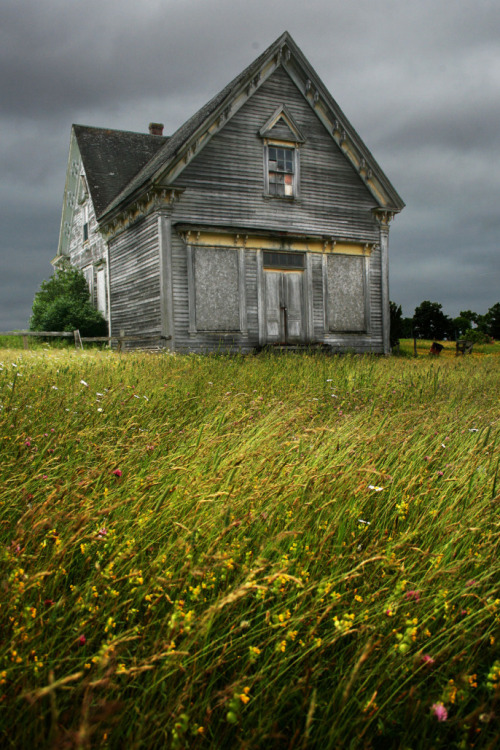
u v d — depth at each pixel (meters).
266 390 7.80
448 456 4.16
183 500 2.87
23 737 1.59
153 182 16.95
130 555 2.33
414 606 2.22
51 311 23.41
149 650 1.99
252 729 1.74
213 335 17.91
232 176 18.39
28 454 3.62
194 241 17.69
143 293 19.00
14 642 1.79
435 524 2.88
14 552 2.26
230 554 2.36
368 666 2.01
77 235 29.39
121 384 6.74
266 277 18.84
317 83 19.27
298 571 2.41
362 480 3.18
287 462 3.64
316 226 19.73
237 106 18.39
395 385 9.01
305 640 2.05
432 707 1.76
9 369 7.86
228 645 2.07
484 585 2.39
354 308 20.41
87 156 25.94
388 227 21.12
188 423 5.39
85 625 2.01
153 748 1.70
